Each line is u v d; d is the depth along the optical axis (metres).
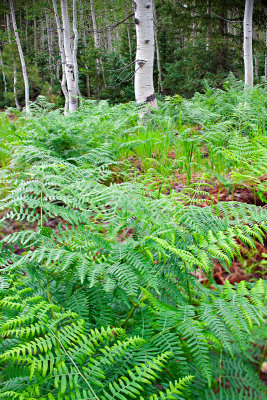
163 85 16.16
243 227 1.78
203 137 3.95
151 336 1.30
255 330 1.31
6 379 1.19
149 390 1.14
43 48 30.55
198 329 1.23
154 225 1.71
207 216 1.78
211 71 14.39
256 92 6.12
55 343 1.12
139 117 6.51
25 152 3.62
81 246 1.64
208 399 1.10
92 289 1.51
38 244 1.61
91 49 18.89
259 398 1.05
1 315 1.35
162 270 1.61
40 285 1.55
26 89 19.56
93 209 1.72
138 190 1.71
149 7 6.99
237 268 2.06
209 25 13.88
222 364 1.23
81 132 4.43
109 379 1.14
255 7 13.41
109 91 18.44
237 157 3.11
